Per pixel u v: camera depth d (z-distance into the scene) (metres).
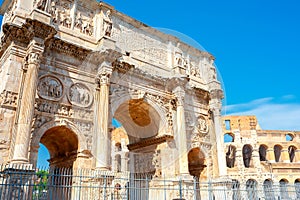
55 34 17.36
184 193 20.95
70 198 16.80
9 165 13.62
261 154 51.06
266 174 44.41
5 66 17.17
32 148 15.62
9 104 15.75
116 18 21.27
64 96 17.80
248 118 48.44
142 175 20.77
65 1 19.95
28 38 16.94
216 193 23.70
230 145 46.34
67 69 18.36
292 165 46.50
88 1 20.77
